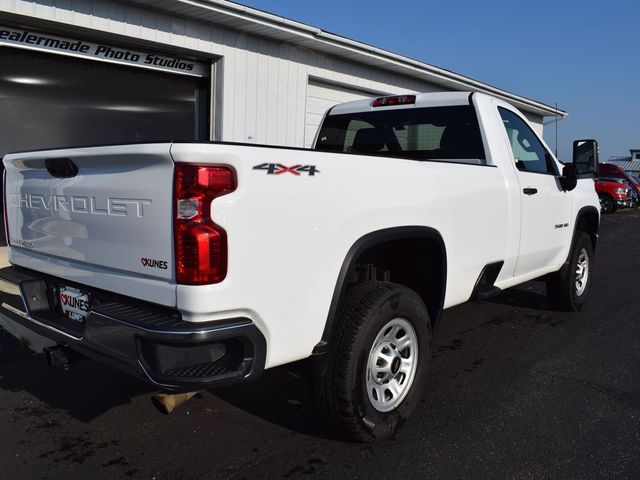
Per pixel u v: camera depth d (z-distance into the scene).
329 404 3.05
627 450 3.26
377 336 3.12
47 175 3.23
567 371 4.51
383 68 12.01
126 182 2.66
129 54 8.26
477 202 4.01
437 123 4.75
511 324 5.82
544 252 5.18
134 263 2.67
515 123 4.99
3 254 6.10
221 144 2.43
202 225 2.40
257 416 3.61
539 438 3.38
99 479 2.88
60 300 3.32
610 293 7.49
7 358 4.52
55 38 7.51
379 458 3.13
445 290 3.78
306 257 2.74
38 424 3.45
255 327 2.56
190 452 3.16
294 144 10.46
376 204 3.10
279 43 9.84
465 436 3.39
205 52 8.73
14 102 8.24
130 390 3.96
